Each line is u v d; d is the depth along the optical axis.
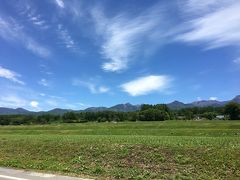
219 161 13.18
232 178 11.67
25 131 50.62
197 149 15.14
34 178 12.45
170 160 14.24
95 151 16.88
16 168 15.02
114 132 42.50
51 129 55.12
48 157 17.41
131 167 14.00
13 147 20.62
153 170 13.27
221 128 47.62
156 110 125.31
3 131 53.62
